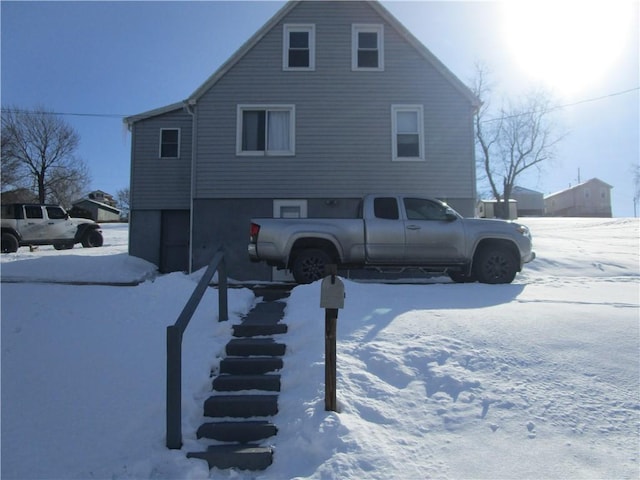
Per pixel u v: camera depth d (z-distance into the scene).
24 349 5.37
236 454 3.56
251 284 10.66
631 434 3.49
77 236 20.39
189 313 4.05
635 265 12.12
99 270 13.21
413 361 4.59
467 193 13.28
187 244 15.61
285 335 5.47
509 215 40.56
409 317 5.68
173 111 15.80
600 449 3.36
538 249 15.61
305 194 13.20
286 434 3.82
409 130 13.53
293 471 3.38
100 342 5.52
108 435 3.90
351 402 3.95
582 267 12.04
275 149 13.41
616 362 4.46
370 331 5.29
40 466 3.54
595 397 3.96
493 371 4.39
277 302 6.82
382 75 13.53
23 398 4.43
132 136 15.81
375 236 8.59
